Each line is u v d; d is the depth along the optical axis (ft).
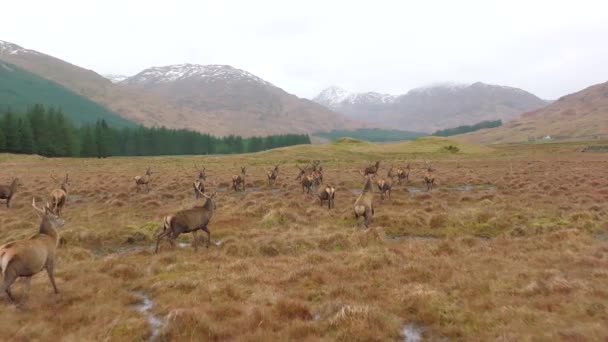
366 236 52.80
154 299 33.71
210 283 35.99
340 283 36.40
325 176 146.41
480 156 296.10
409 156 299.58
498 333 26.08
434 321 28.94
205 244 53.57
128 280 38.83
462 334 26.76
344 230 58.95
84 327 28.19
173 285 35.83
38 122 345.72
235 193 108.06
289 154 301.02
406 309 30.76
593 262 39.63
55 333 27.50
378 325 27.53
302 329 27.30
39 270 32.14
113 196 96.99
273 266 42.22
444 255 45.16
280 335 26.73
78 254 47.32
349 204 83.41
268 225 63.72
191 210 49.34
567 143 527.40
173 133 520.01
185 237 57.06
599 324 26.22
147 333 27.53
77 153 364.58
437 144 364.58
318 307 30.91
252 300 32.35
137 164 225.56
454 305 30.53
